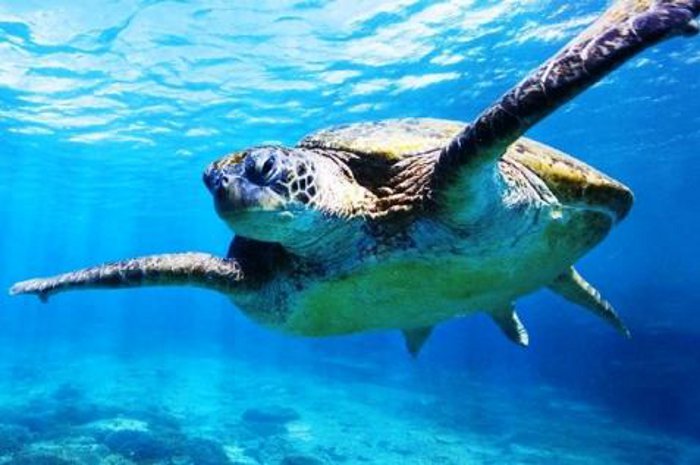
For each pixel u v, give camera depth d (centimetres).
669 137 2825
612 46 225
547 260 411
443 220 321
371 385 2634
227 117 2489
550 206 367
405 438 1645
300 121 2581
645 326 2431
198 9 1545
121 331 6444
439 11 1585
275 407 1956
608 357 2428
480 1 1531
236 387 2511
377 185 361
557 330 3228
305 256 370
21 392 2247
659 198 4459
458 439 1648
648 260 8450
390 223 347
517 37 1745
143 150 2988
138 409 1855
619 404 2136
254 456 1397
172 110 2370
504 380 2898
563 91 229
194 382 2609
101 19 1595
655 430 1808
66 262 11775
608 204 410
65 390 2131
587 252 478
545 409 2138
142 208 4931
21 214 5316
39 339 4872
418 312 428
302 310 425
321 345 4384
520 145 390
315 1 1520
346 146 381
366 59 1895
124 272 411
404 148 364
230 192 294
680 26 220
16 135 2664
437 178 290
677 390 2006
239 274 417
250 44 1767
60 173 3491
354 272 369
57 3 1502
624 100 2264
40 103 2239
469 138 256
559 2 1535
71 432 1480
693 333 2241
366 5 1548
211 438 1565
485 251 346
